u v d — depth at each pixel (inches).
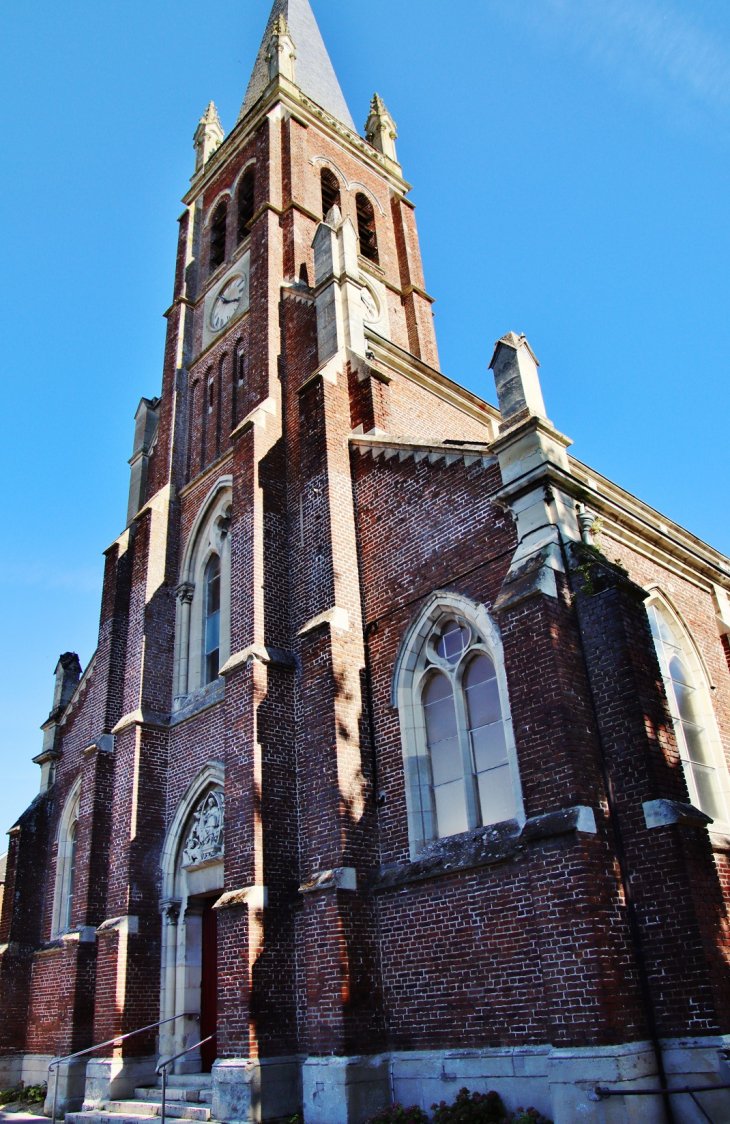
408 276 1311.5
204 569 967.6
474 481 668.7
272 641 745.0
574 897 473.4
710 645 804.6
